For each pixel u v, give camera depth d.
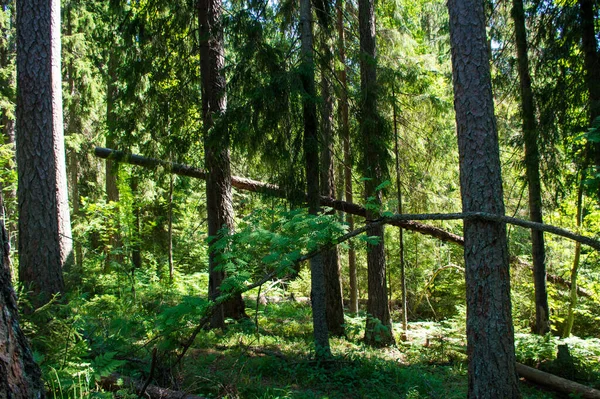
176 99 8.91
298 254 5.09
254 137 6.42
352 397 5.68
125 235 12.53
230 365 5.96
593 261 10.56
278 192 6.82
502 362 4.79
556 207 9.03
